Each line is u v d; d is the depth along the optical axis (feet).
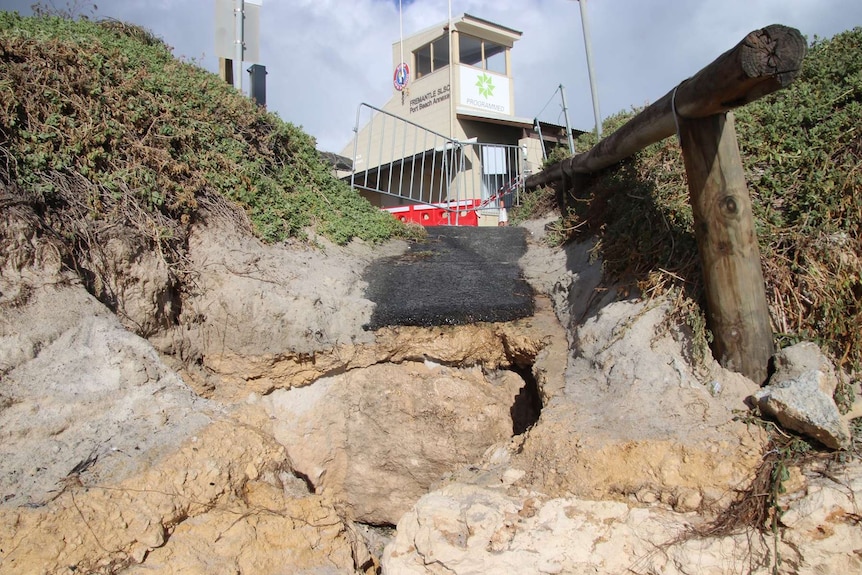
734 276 14.57
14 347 14.19
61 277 15.96
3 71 17.92
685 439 13.55
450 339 20.71
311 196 26.35
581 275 21.77
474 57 56.29
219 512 13.91
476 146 51.52
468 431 20.33
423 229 29.94
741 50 12.16
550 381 18.28
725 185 14.44
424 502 14.12
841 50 22.67
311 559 14.32
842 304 14.47
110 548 12.04
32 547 11.32
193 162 21.86
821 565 10.94
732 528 11.86
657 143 23.80
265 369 19.26
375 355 20.45
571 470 13.91
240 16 29.07
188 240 20.30
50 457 13.12
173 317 18.90
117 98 20.66
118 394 14.99
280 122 27.55
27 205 16.11
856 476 11.84
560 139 54.80
